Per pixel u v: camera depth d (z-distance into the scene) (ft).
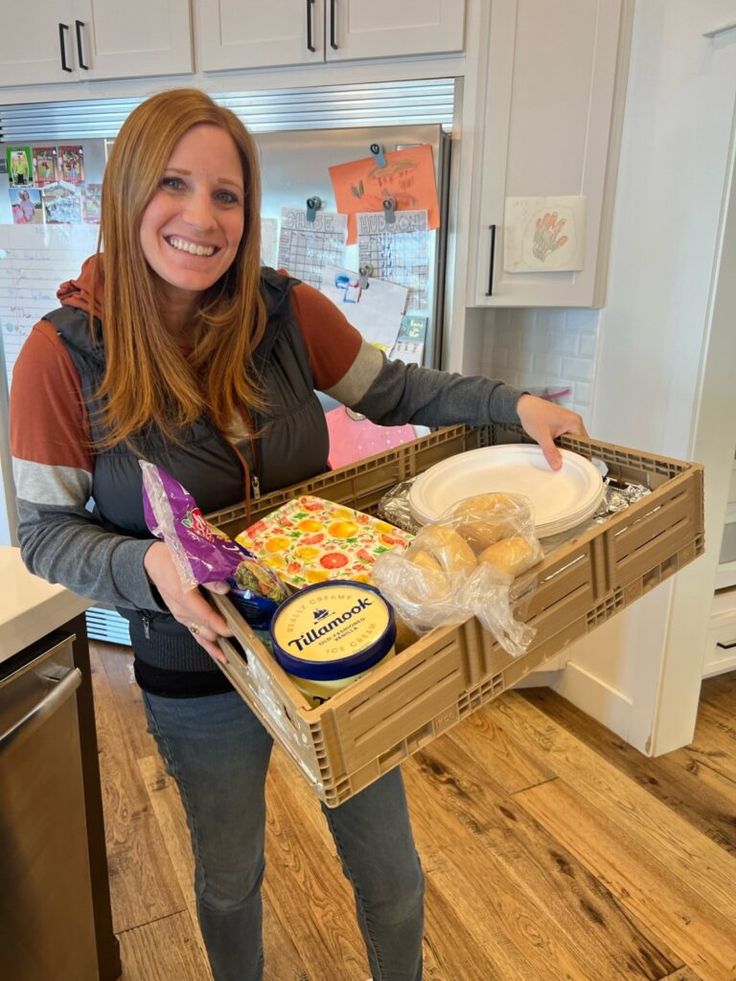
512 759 6.75
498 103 6.32
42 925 3.61
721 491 6.24
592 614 2.94
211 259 3.12
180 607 2.81
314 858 5.65
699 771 6.63
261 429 3.54
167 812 6.12
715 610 7.19
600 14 5.99
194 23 7.03
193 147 2.97
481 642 2.57
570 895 5.33
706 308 5.73
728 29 5.28
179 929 5.08
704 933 5.04
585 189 6.38
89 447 3.27
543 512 3.30
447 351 7.08
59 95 7.66
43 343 3.11
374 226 6.80
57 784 3.58
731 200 5.49
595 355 6.89
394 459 4.01
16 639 3.19
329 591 2.73
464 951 4.91
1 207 8.00
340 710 2.23
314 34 6.66
